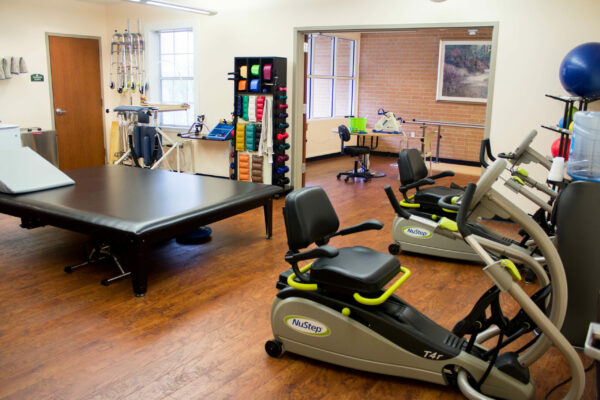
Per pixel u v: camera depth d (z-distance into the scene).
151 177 5.16
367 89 10.29
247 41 6.98
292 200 2.63
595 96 4.42
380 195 6.78
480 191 2.12
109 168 5.64
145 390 2.45
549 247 2.13
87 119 8.34
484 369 2.32
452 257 4.26
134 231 3.42
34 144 7.29
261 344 2.90
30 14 7.38
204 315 3.25
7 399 2.36
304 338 2.66
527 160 3.76
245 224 5.34
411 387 2.51
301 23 6.48
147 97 8.23
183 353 2.79
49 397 2.38
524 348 2.46
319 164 9.27
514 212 2.14
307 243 2.65
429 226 2.45
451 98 9.34
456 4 5.46
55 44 7.75
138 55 8.20
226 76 7.29
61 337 2.94
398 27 5.80
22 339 2.91
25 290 3.60
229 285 3.74
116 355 2.76
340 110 10.23
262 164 6.51
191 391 2.45
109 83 8.56
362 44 10.17
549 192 3.52
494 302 2.29
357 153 7.70
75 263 4.14
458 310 3.36
